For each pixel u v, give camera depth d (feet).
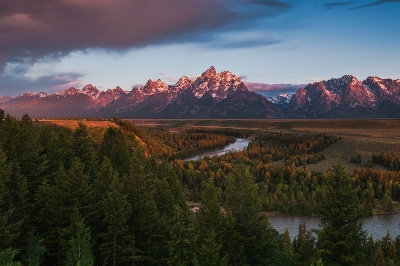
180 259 123.95
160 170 212.23
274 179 494.18
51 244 140.15
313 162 624.18
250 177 167.32
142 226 143.23
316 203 392.27
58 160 184.85
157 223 143.02
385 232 321.11
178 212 134.10
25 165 162.71
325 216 119.34
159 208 165.68
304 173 496.64
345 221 115.24
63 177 145.07
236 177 155.94
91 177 191.11
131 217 148.66
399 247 228.84
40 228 142.82
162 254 143.95
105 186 156.25
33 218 144.77
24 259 122.52
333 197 117.39
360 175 487.20
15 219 135.03
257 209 150.82
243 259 136.87
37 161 175.52
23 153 170.50
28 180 162.20
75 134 215.92
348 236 111.55
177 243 124.67
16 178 139.85
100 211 145.18
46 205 137.90
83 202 142.31
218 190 411.95
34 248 123.65
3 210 135.03
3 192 130.52
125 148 240.32
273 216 382.42
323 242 115.85
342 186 117.29
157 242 142.61
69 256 109.50
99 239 143.43
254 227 145.07
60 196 138.62
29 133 185.26
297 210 390.21
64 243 123.34
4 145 183.83
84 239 111.96
